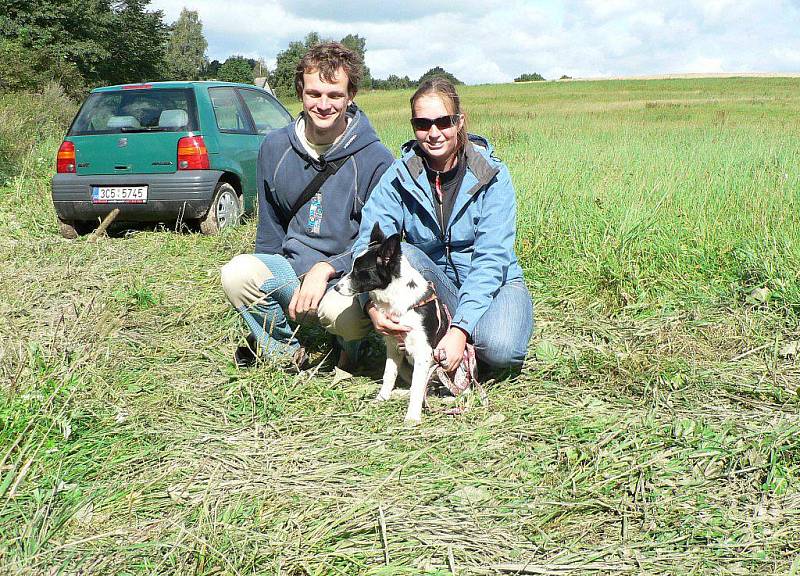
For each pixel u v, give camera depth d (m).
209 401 3.83
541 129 21.44
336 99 3.85
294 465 3.18
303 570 2.46
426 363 3.68
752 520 2.70
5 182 11.21
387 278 3.60
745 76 100.88
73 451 3.22
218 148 8.21
